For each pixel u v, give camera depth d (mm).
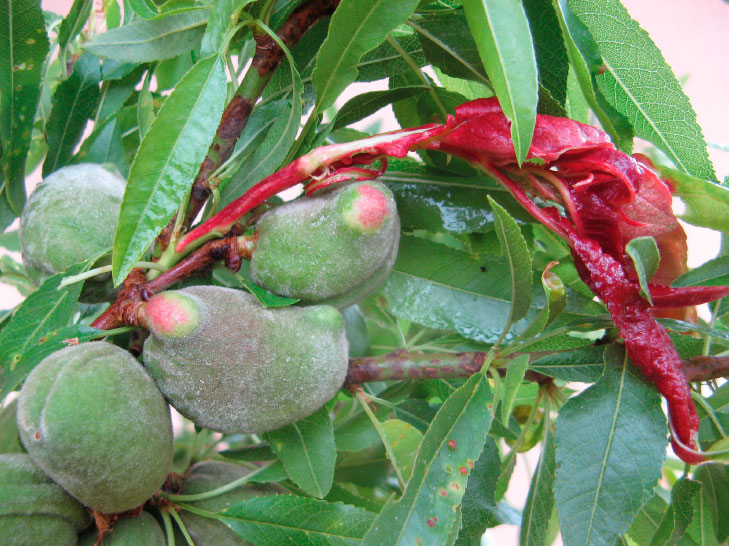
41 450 146
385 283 207
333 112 287
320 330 161
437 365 183
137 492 154
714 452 159
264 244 169
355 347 236
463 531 184
